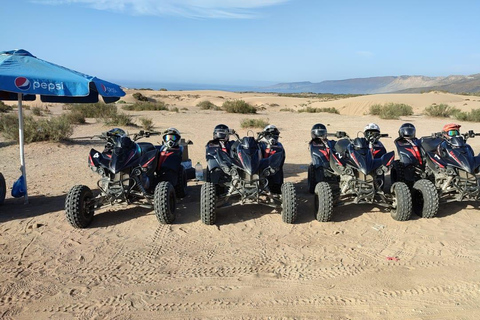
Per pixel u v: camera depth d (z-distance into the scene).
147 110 33.75
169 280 4.43
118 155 5.93
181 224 6.15
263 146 7.46
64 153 12.37
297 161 11.34
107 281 4.41
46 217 6.50
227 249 5.25
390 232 5.75
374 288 4.21
